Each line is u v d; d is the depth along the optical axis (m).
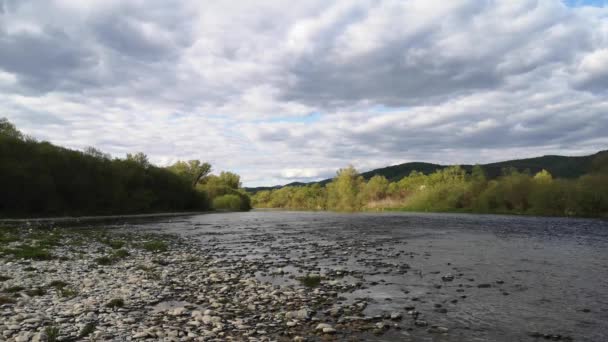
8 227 40.75
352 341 9.07
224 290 13.71
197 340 8.82
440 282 15.59
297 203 189.00
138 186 95.06
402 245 27.83
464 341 9.23
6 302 11.34
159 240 32.19
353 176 137.38
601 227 42.03
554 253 23.27
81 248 25.11
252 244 29.64
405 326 10.25
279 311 11.40
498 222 51.16
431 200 100.12
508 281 15.73
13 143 64.00
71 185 70.44
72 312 10.59
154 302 12.10
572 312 11.56
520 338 9.49
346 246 27.73
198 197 122.88
